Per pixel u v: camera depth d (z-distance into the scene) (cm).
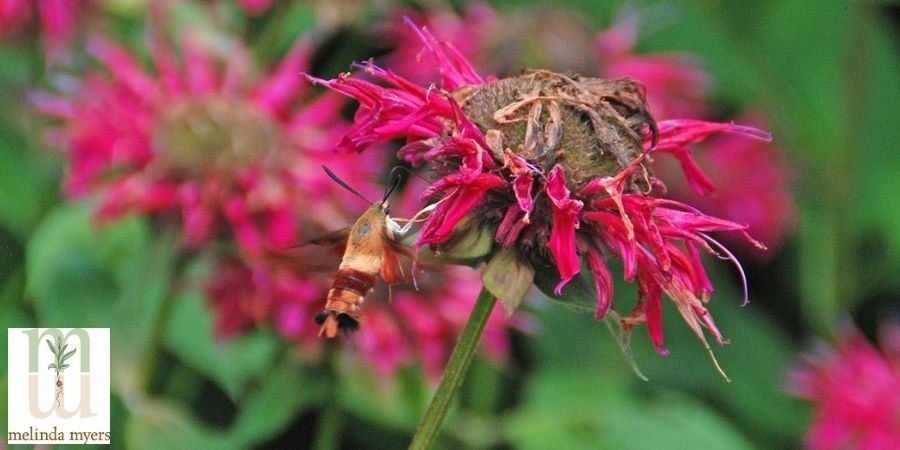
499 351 53
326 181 51
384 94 37
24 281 53
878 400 60
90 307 50
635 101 37
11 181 53
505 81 38
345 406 53
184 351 52
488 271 36
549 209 36
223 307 50
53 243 51
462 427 56
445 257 37
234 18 60
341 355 51
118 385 50
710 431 57
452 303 51
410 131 37
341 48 62
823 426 61
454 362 37
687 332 66
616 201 35
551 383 59
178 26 56
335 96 53
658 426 57
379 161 53
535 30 59
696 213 37
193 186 50
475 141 36
